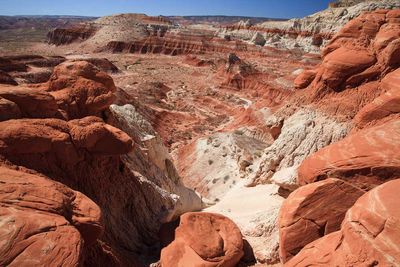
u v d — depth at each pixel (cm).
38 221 839
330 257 851
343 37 2417
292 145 2356
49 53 15325
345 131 2145
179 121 6116
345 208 1123
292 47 14088
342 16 13250
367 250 778
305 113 2434
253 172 2877
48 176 1230
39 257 766
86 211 1019
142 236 1617
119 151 1454
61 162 1307
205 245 1451
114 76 10150
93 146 1412
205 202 2806
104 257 1140
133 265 1354
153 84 8500
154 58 14562
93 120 1462
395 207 803
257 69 9500
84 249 948
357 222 837
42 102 1395
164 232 1653
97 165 1484
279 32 15500
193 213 1627
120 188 1614
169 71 11731
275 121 2658
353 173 1198
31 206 890
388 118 1633
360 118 1716
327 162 1265
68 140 1321
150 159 2384
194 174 3791
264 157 2556
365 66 2198
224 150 3872
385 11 2297
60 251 796
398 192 845
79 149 1382
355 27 2361
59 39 18175
